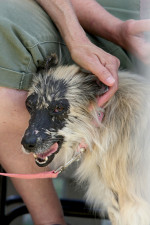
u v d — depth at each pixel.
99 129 4.25
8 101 4.15
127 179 4.21
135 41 4.48
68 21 4.25
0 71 4.03
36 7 4.42
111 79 3.87
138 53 4.51
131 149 4.17
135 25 4.36
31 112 4.06
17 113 4.24
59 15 4.31
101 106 4.20
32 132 3.92
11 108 4.20
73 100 4.10
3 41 4.01
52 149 4.08
